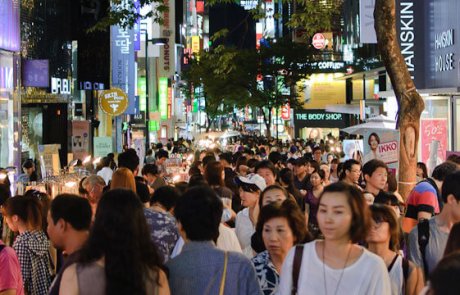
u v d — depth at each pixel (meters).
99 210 4.61
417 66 22.67
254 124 136.38
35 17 26.20
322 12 19.25
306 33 21.53
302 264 4.74
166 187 7.75
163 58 69.06
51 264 7.68
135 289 4.48
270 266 6.00
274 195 7.32
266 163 11.59
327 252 4.71
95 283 4.48
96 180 10.26
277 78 57.25
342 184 4.74
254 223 8.30
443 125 19.80
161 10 19.78
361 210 4.67
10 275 6.28
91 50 30.78
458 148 19.78
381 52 11.56
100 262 4.54
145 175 13.88
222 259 5.04
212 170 10.80
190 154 30.00
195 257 5.02
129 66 41.56
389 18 11.38
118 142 41.69
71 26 30.34
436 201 8.34
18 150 22.25
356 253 4.72
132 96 41.72
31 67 23.94
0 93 21.11
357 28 55.69
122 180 8.80
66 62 29.59
